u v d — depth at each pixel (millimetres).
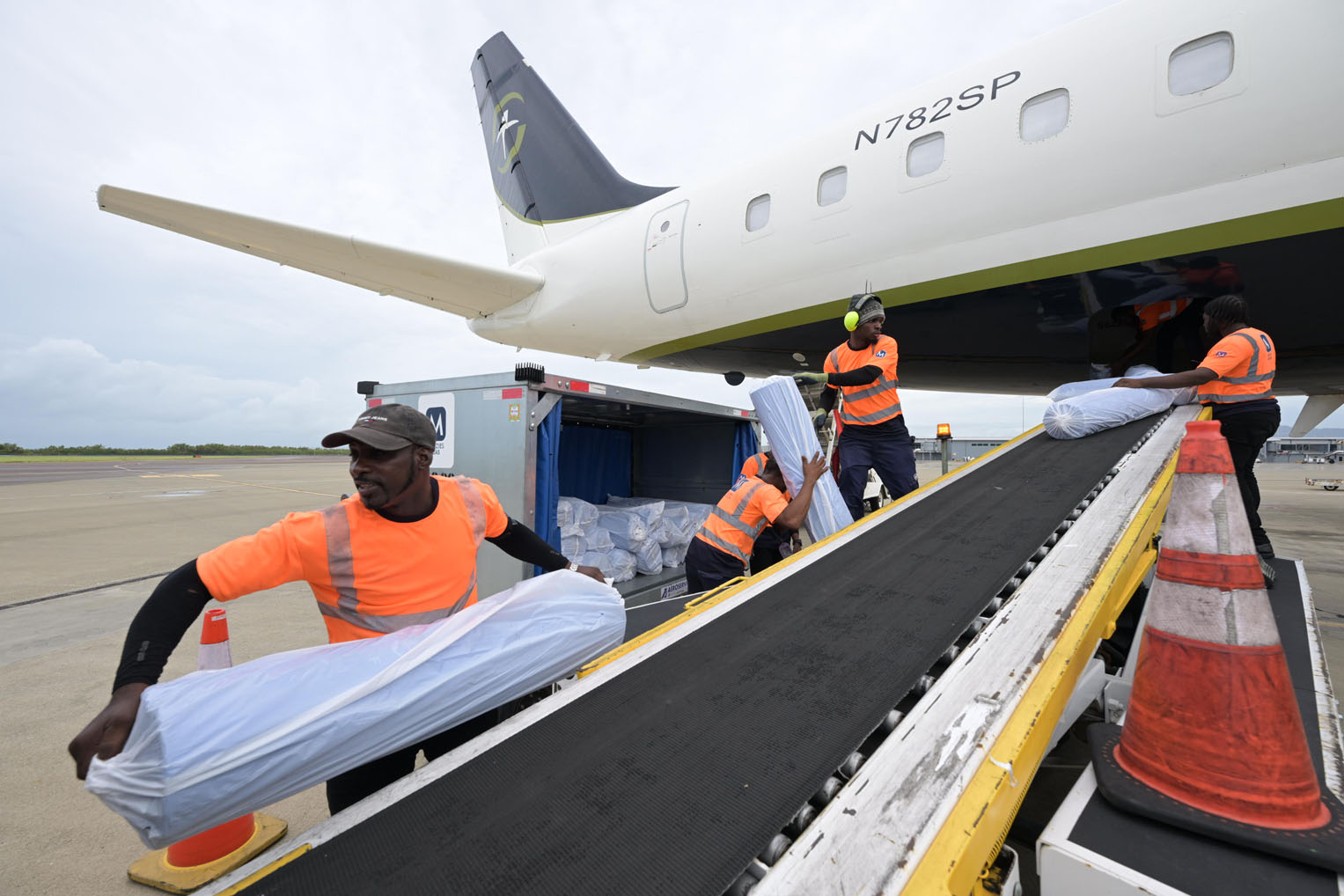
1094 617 1346
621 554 4320
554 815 956
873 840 817
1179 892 857
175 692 932
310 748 940
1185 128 3127
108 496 17156
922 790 896
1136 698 1144
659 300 5957
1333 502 14359
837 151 4590
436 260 6000
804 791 947
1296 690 1602
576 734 1156
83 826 2178
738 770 1012
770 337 5508
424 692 1068
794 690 1229
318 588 1376
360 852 910
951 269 4059
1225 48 3033
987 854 859
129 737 933
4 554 7914
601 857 863
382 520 1369
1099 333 3992
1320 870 890
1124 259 3434
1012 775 936
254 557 1226
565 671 1352
